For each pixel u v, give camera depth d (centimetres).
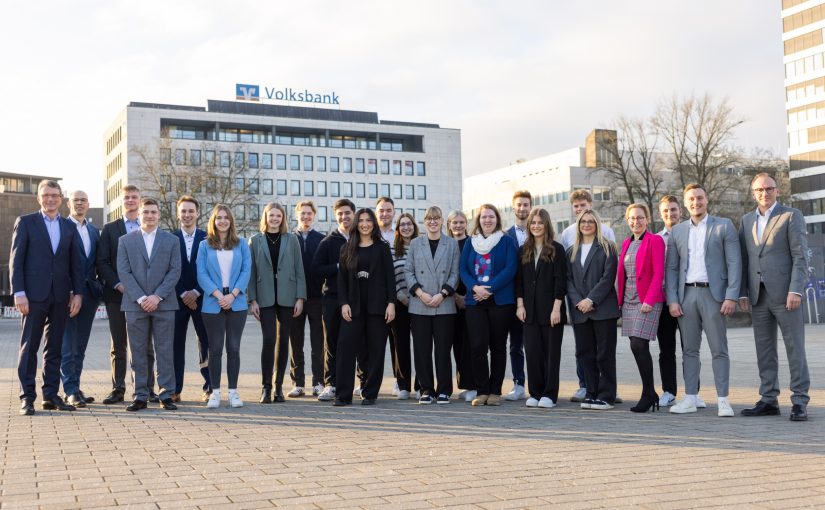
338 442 634
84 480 504
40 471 531
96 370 1357
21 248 845
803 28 9238
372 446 615
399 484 486
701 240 815
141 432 689
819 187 9100
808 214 9200
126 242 860
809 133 9212
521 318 870
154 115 8900
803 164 9288
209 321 871
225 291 876
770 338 782
